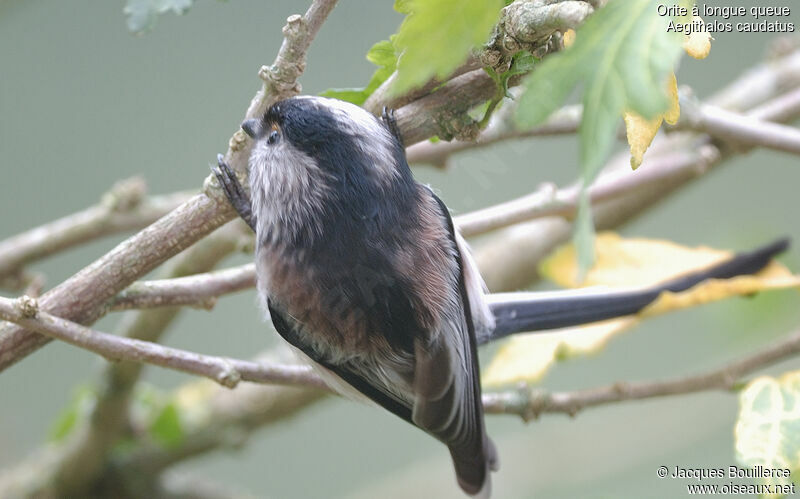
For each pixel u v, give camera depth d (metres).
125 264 2.56
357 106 2.57
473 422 2.58
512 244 2.68
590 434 2.71
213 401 2.69
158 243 2.56
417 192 2.58
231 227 2.63
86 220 2.64
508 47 2.53
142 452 2.68
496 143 2.62
